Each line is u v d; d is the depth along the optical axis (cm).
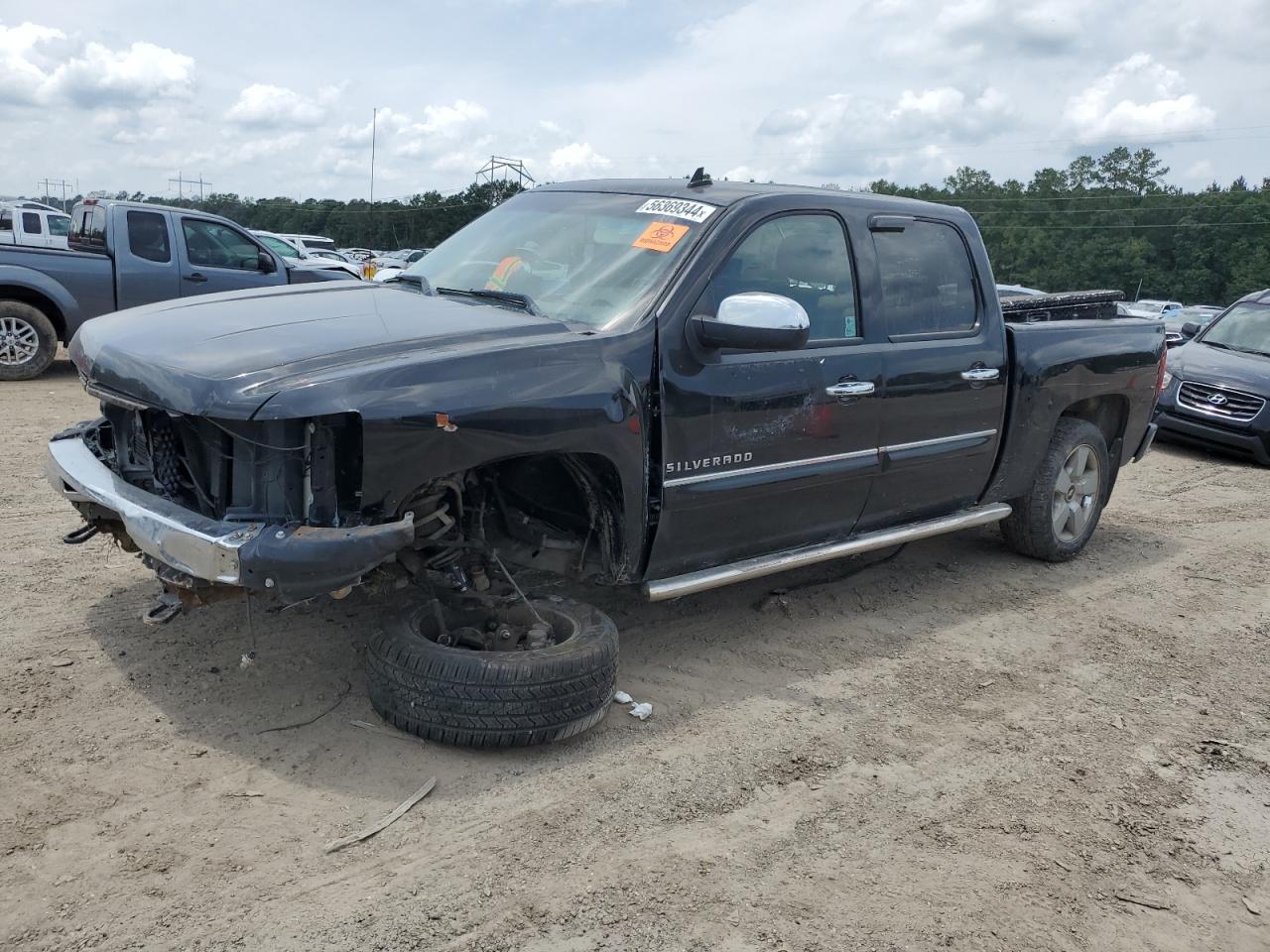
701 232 410
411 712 339
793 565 449
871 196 485
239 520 315
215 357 324
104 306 1069
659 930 269
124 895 266
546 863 294
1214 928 290
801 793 342
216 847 288
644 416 373
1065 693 439
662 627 475
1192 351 1090
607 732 373
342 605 457
